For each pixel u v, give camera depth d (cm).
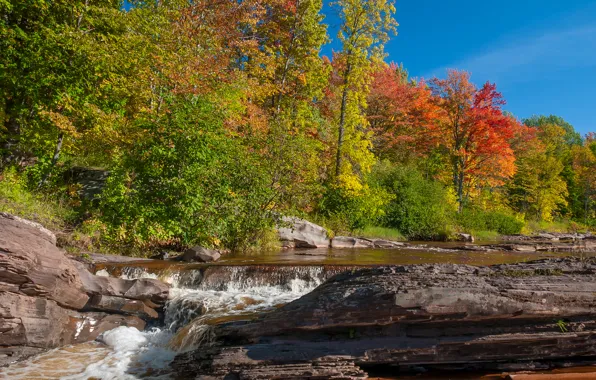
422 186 2456
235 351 483
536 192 4400
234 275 903
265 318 529
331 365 464
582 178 5050
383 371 483
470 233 2578
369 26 2331
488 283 498
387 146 3381
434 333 486
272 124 1514
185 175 1177
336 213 2056
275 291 878
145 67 1435
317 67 2534
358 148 2402
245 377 452
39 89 1346
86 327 686
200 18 1833
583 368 478
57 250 639
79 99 1366
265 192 1350
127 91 1440
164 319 756
